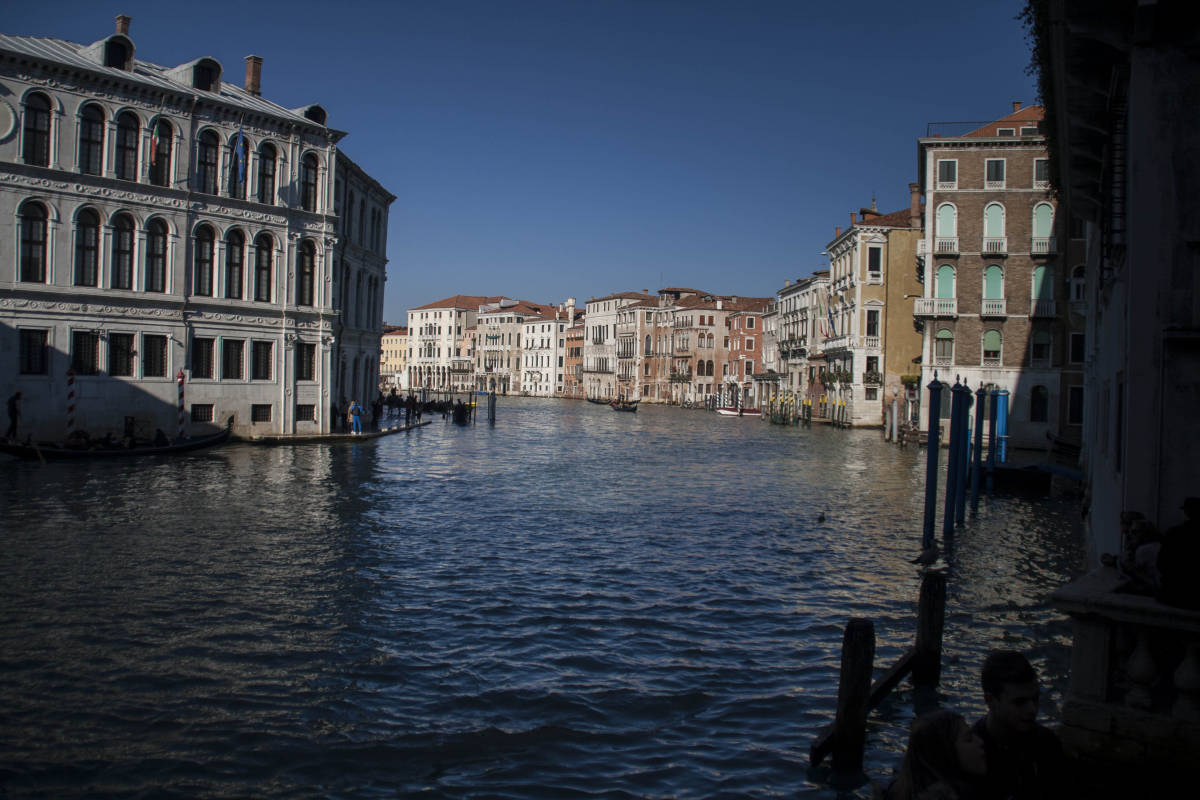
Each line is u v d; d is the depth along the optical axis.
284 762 7.27
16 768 6.96
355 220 46.03
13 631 10.12
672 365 110.69
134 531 15.98
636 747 7.81
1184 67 8.64
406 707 8.48
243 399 33.94
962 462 20.50
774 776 7.31
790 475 30.61
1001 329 42.94
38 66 28.31
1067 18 9.31
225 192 32.94
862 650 7.34
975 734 4.09
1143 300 8.73
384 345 169.62
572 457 36.62
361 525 17.66
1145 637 5.88
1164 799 5.79
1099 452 15.80
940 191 43.34
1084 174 14.73
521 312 149.38
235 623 10.76
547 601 12.39
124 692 8.54
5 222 28.06
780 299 85.88
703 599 12.78
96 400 29.92
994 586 14.02
